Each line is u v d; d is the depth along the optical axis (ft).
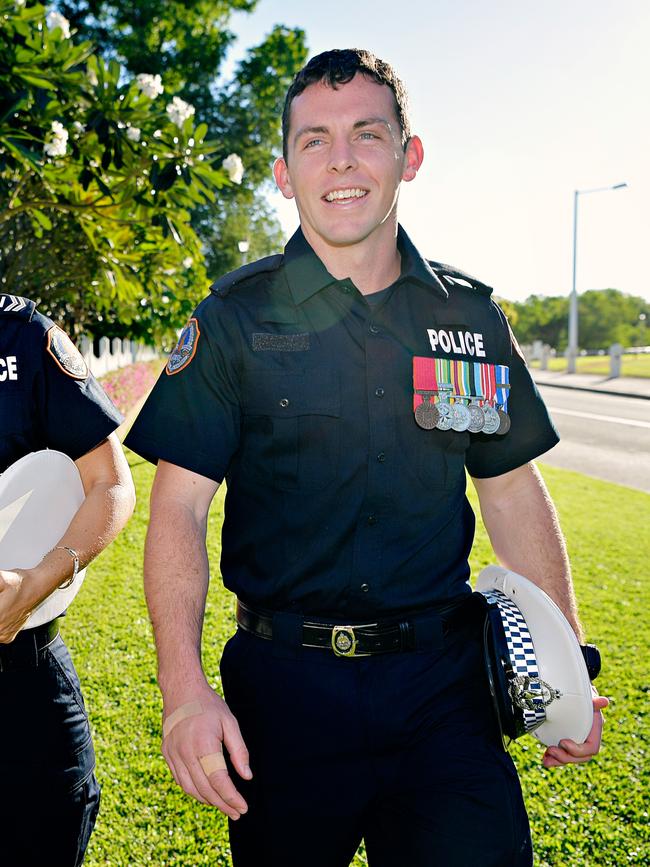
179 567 4.71
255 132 80.48
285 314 5.17
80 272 24.81
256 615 5.24
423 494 5.26
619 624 14.47
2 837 5.17
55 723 5.23
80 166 19.01
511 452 5.82
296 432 5.08
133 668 12.09
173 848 8.11
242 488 5.26
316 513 5.11
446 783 4.87
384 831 5.10
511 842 4.78
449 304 5.60
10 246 24.93
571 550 19.58
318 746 5.06
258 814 5.20
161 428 4.99
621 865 7.91
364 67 5.09
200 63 74.28
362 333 5.21
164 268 21.80
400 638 5.15
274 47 78.43
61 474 5.39
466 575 5.50
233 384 5.10
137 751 9.80
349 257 5.24
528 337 278.87
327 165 5.01
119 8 71.00
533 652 5.07
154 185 18.43
